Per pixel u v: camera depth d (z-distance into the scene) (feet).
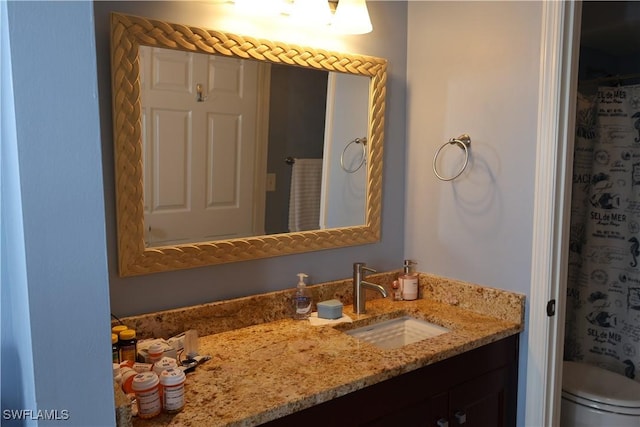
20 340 2.93
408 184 6.89
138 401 3.54
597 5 8.23
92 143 2.73
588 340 8.42
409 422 4.76
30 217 2.58
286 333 5.26
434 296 6.63
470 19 6.04
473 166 6.12
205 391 3.96
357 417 4.33
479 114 6.01
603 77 8.96
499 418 5.75
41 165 2.59
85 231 2.74
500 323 5.75
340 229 6.22
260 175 5.48
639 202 7.73
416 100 6.70
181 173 4.91
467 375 5.30
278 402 3.78
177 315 4.94
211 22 5.00
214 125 5.09
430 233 6.69
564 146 5.42
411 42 6.71
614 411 6.37
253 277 5.55
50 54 2.58
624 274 7.97
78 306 2.75
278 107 5.54
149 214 4.75
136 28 4.50
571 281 8.54
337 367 4.44
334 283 6.21
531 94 5.52
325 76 5.90
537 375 5.70
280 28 5.48
